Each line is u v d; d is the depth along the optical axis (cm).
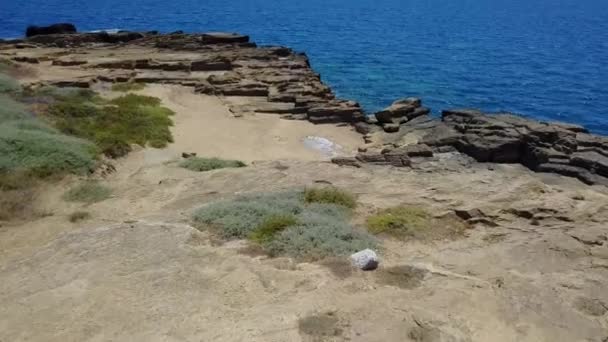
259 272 1248
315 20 13350
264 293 1170
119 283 1228
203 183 2156
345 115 4181
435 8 18162
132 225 1558
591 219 1672
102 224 1788
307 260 1333
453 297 1141
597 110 5700
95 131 3103
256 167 2397
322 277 1224
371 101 5675
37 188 2116
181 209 1830
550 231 1541
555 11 18025
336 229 1477
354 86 6322
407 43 9869
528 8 19062
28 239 1692
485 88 6512
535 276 1254
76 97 3978
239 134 3728
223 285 1206
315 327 1038
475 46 9775
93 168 2405
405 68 7481
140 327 1066
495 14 16475
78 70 5291
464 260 1342
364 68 7375
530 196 1897
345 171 2350
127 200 2016
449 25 13100
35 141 2416
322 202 1789
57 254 1400
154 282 1227
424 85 6525
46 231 1748
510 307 1112
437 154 3133
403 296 1147
